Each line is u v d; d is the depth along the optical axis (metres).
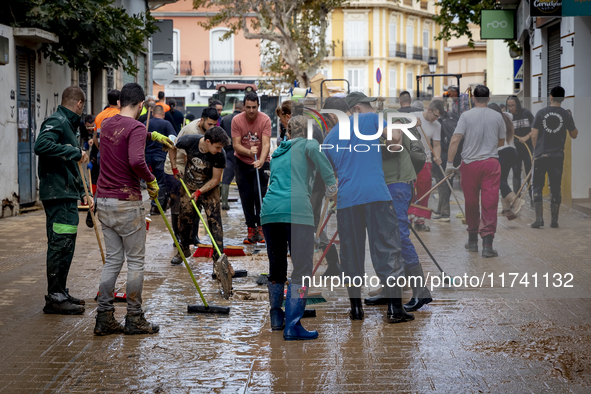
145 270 7.57
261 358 4.59
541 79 15.05
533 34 15.80
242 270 7.36
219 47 51.72
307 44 33.84
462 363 4.43
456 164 5.62
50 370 4.36
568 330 5.07
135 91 5.28
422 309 5.73
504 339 4.89
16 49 12.50
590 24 12.23
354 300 5.46
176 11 51.38
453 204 5.71
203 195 7.22
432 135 5.55
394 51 63.28
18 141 12.49
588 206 5.72
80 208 12.24
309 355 4.64
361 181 5.34
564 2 11.24
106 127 5.20
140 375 4.27
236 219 11.95
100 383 4.13
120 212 5.11
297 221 5.14
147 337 5.09
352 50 61.91
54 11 12.19
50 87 14.21
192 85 51.78
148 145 11.69
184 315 5.74
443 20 21.02
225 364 4.48
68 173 5.74
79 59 13.59
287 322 5.05
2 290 6.54
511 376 4.18
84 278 7.10
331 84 32.91
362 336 5.05
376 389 4.01
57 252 5.72
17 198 12.26
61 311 5.73
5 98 11.79
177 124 15.55
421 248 5.79
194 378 4.22
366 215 5.36
